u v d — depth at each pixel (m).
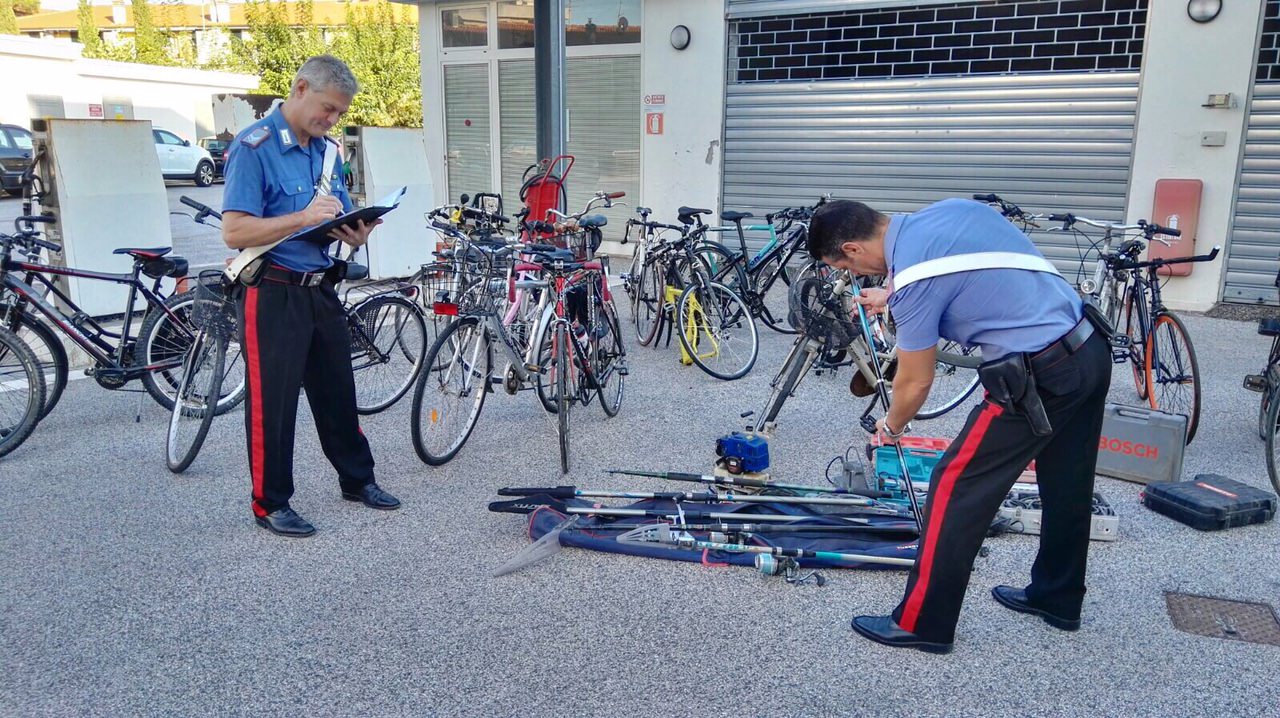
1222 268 8.41
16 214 16.12
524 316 4.88
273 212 3.59
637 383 6.24
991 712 2.69
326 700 2.73
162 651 2.97
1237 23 7.95
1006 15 8.93
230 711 2.68
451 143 12.85
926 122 9.51
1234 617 3.21
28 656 2.93
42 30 50.44
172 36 40.06
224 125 26.36
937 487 2.86
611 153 11.50
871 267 2.89
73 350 6.36
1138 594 3.36
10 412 4.95
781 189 10.44
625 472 4.12
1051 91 8.84
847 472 4.20
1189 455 4.81
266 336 3.63
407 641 3.05
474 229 6.96
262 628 3.12
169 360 5.27
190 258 11.77
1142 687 2.80
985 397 2.78
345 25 35.50
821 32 9.85
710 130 10.65
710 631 3.12
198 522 3.94
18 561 3.56
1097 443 2.92
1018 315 2.66
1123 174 8.68
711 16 10.34
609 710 2.69
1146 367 5.24
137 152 7.58
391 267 9.43
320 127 3.62
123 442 4.91
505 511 3.92
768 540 3.67
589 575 3.50
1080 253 9.02
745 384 6.24
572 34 11.33
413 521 3.99
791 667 2.91
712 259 7.35
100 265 7.39
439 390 4.56
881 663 2.93
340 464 4.09
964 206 2.78
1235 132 8.13
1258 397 5.83
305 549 3.71
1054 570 3.10
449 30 12.42
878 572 3.52
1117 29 8.46
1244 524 3.92
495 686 2.81
